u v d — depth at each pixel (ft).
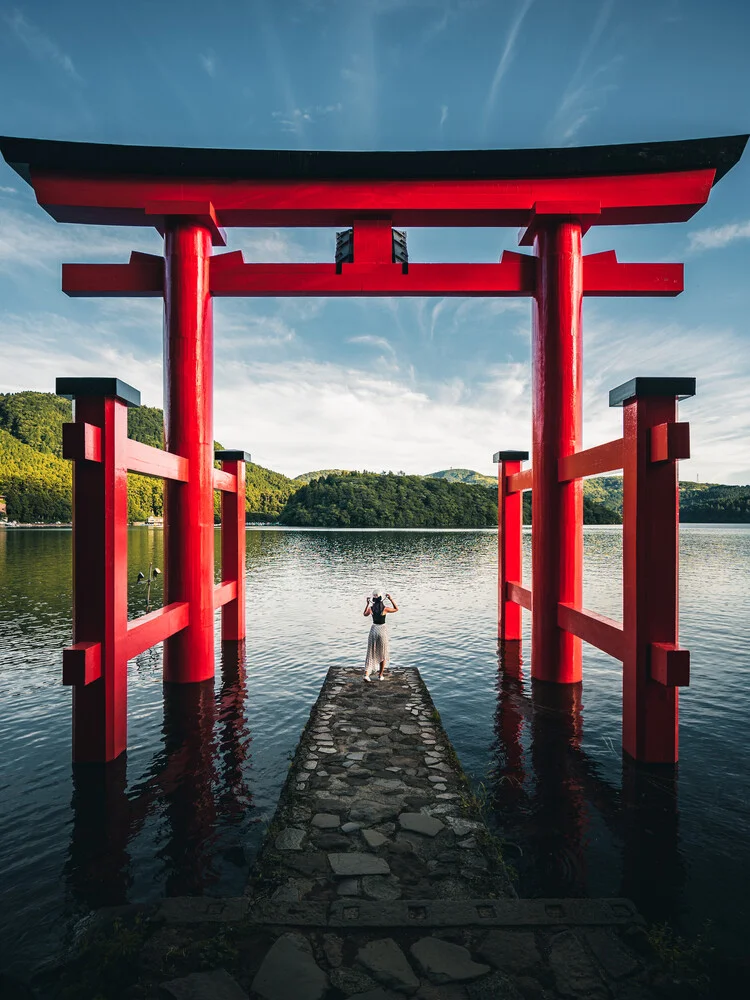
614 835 15.67
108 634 20.66
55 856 14.62
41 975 10.66
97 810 17.07
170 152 29.91
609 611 55.88
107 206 30.63
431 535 241.55
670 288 32.42
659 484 20.34
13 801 17.66
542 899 12.38
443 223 33.04
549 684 30.81
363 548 158.81
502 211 31.60
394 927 11.41
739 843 15.33
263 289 32.09
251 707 26.76
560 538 31.01
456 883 12.96
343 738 22.22
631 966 10.46
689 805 17.44
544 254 31.30
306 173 30.83
